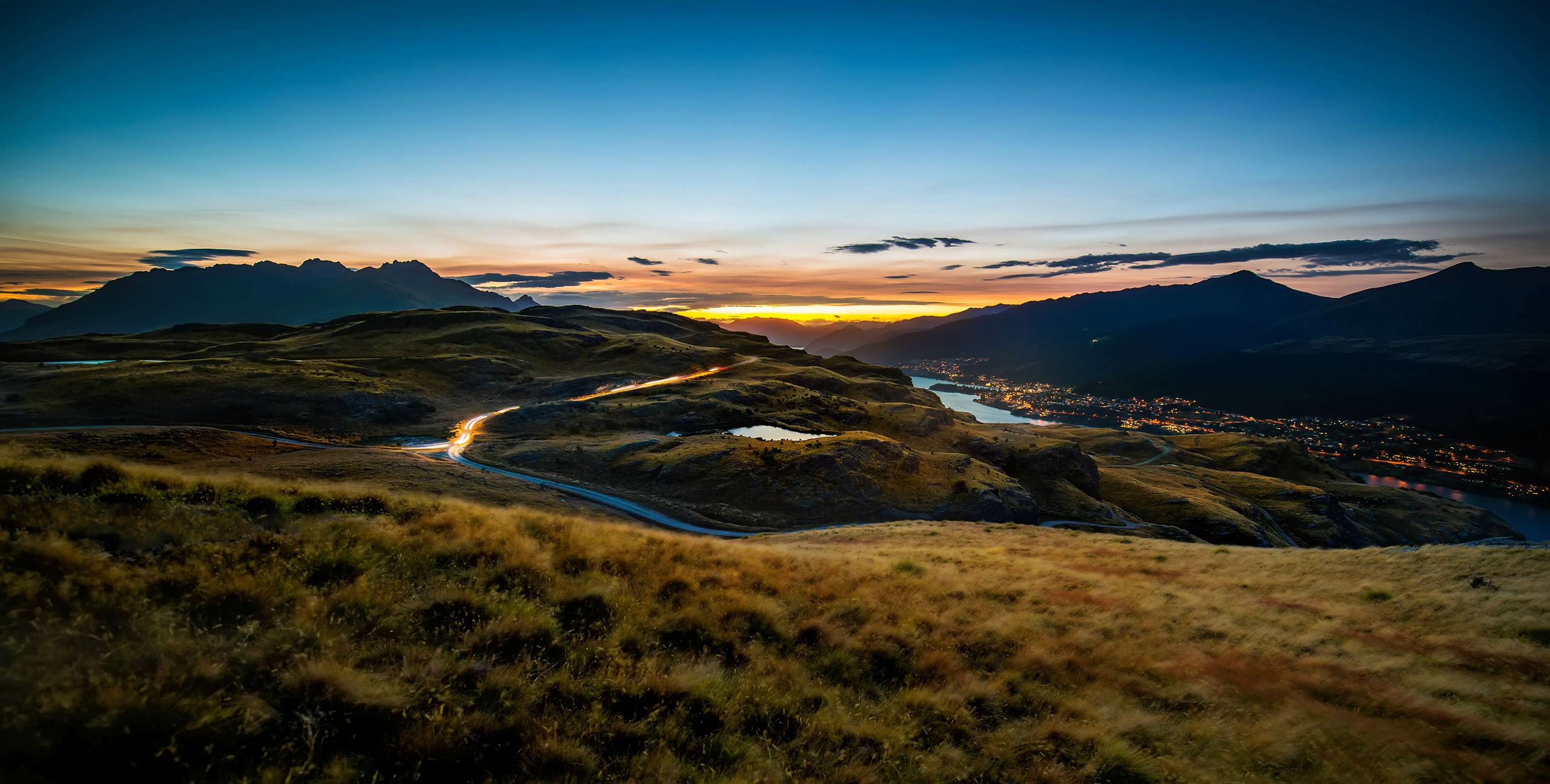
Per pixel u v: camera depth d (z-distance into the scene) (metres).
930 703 9.77
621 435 131.12
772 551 19.89
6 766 4.95
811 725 8.42
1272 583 22.67
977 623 14.38
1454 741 10.33
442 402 157.62
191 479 13.89
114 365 146.62
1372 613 18.16
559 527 15.87
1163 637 15.04
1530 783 9.09
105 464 13.05
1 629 6.22
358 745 6.34
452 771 6.37
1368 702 11.77
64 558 7.74
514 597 10.17
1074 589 19.78
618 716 7.73
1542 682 13.13
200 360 167.75
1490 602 17.89
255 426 119.12
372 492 16.19
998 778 8.07
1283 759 9.39
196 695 6.07
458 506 16.53
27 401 115.81
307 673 6.74
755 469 99.81
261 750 5.90
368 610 8.65
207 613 7.58
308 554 9.95
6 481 11.29
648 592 12.09
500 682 7.65
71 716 5.39
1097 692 11.24
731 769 7.38
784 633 11.63
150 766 5.32
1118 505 149.88
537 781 6.36
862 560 21.70
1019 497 110.69
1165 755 9.16
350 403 133.75
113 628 6.79
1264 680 12.73
